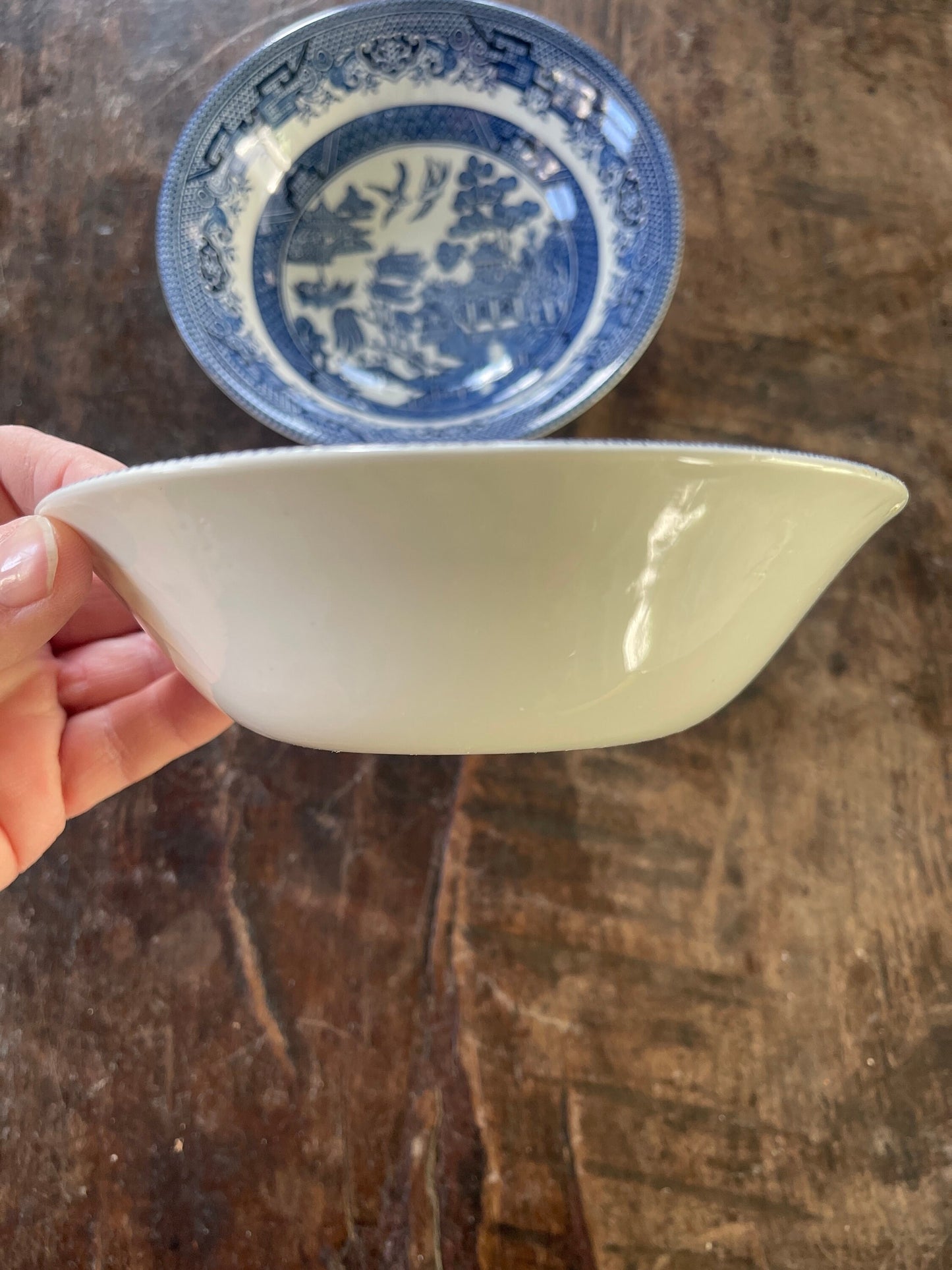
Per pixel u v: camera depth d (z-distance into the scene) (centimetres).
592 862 49
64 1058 47
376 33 56
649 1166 46
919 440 53
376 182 58
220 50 58
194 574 23
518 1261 45
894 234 55
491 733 25
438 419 53
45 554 28
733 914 49
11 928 48
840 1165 46
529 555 20
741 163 56
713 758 50
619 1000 48
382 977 48
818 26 58
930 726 50
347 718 25
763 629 27
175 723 46
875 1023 48
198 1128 46
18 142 57
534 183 57
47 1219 46
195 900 49
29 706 44
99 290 54
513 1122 46
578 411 48
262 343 53
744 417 53
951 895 49
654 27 58
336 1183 46
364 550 20
